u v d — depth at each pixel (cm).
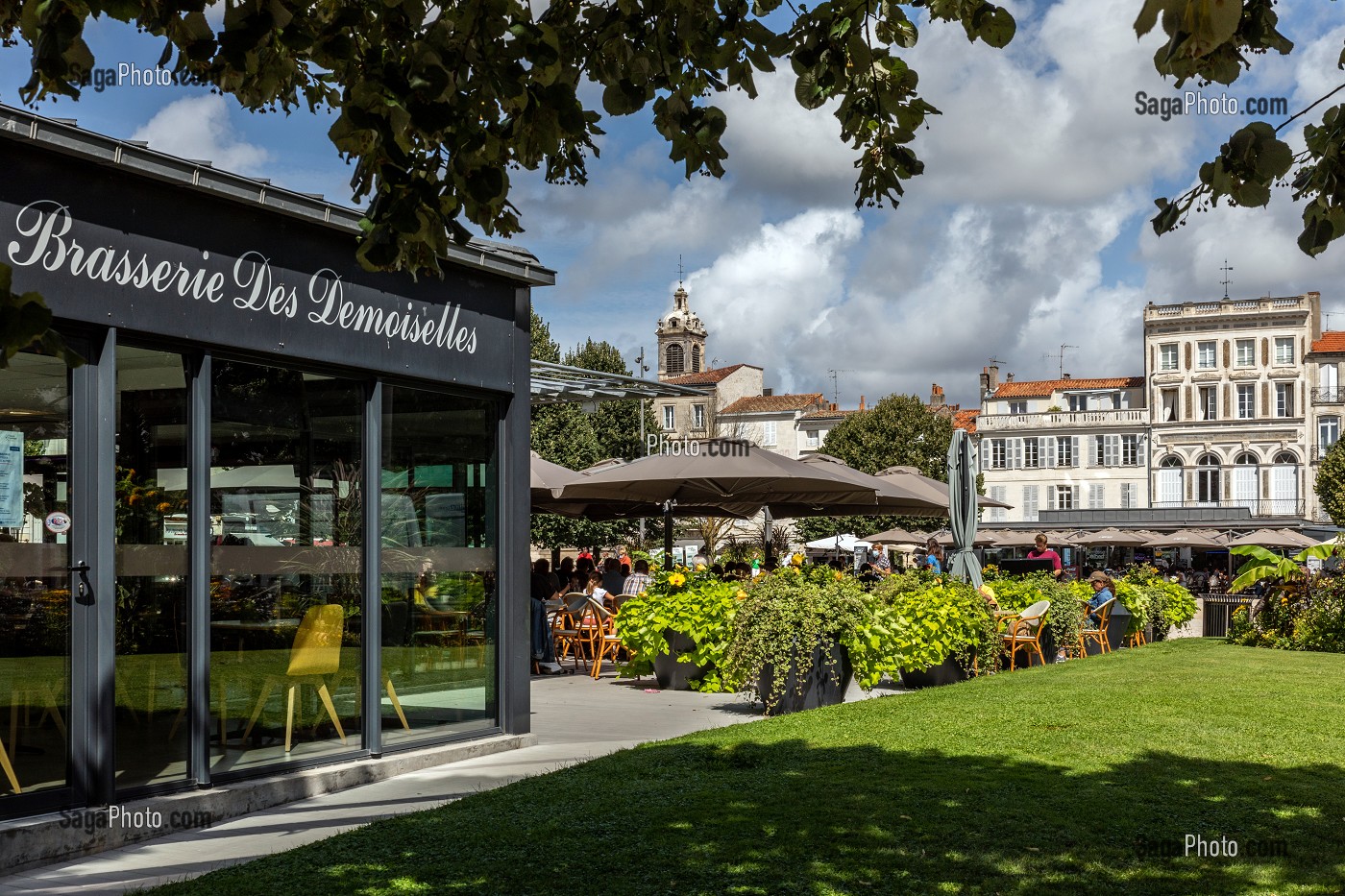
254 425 721
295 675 745
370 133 366
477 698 890
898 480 1884
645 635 1266
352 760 774
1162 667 1288
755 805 614
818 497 1738
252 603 717
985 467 7819
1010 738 809
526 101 380
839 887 479
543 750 880
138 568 647
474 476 895
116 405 634
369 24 365
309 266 747
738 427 8500
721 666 1101
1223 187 385
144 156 629
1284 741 795
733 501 1784
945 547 4438
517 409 917
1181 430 7362
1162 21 267
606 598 1550
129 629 640
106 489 620
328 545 773
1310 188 412
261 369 728
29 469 589
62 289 602
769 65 423
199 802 648
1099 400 7812
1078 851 528
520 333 923
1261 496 7162
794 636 1041
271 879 498
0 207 575
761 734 845
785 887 479
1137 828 566
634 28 417
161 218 653
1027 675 1235
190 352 679
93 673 609
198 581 677
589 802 631
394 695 818
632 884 485
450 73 352
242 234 702
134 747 639
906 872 498
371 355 790
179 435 673
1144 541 4803
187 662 672
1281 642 1639
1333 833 559
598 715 1059
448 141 361
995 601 1413
